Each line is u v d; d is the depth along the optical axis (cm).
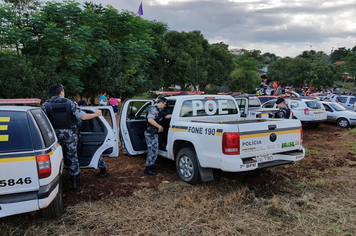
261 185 446
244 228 310
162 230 309
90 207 365
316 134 1003
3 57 1150
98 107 488
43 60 1260
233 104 559
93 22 1467
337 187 440
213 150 394
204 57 2367
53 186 290
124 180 479
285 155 419
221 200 385
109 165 579
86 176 504
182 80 2200
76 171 414
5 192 267
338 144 805
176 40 2227
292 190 424
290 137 427
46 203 277
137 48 1591
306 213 347
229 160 369
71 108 386
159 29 2144
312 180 474
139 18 1745
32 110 307
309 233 298
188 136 443
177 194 414
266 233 300
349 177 493
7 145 271
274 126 406
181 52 2144
